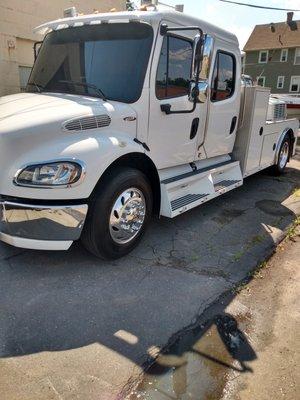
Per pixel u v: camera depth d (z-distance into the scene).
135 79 3.68
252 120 5.57
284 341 2.79
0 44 7.37
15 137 3.02
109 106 3.50
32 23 7.83
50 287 3.27
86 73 3.89
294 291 3.45
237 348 2.69
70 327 2.80
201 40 3.70
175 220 4.93
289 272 3.78
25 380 2.32
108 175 3.46
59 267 3.58
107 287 3.32
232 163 5.51
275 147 6.93
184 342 2.72
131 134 3.67
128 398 2.23
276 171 7.50
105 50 3.84
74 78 3.95
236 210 5.48
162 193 4.06
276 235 4.64
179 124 4.19
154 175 3.97
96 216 3.38
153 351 2.62
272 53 39.09
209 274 3.64
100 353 2.57
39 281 3.35
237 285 3.48
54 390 2.26
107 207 3.41
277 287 3.50
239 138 5.67
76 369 2.42
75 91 3.90
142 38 3.70
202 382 2.38
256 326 2.94
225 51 4.76
